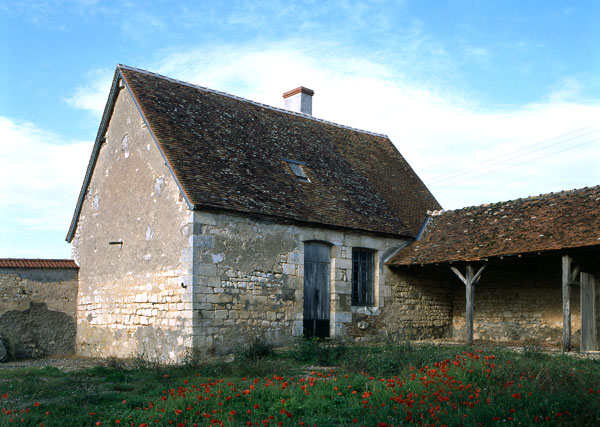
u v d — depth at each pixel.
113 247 15.35
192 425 5.96
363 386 7.57
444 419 5.77
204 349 12.34
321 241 14.87
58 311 16.28
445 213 17.47
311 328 14.48
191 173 13.17
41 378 9.87
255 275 13.38
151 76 15.96
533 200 15.38
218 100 16.92
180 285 12.66
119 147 15.75
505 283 16.75
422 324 17.02
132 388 8.47
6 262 15.73
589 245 11.59
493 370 7.61
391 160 20.17
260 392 7.24
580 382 7.09
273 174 15.08
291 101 20.62
